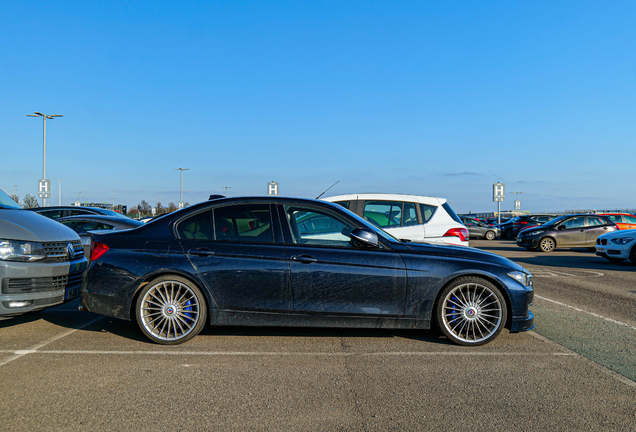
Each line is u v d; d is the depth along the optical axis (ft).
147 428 9.63
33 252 16.38
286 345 15.76
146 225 16.51
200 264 15.66
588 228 62.54
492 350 15.42
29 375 12.62
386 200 27.17
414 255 15.99
